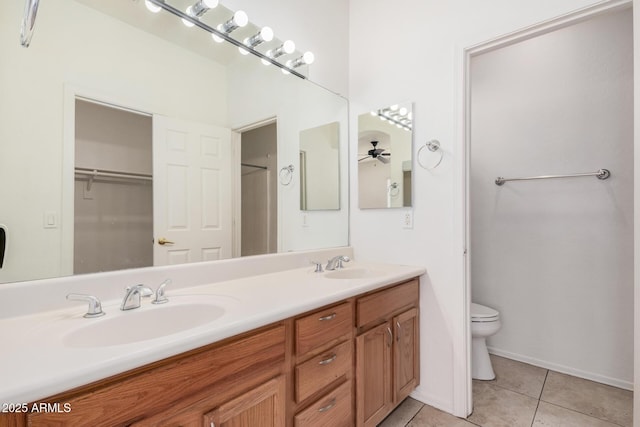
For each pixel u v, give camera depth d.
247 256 1.67
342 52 2.27
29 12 0.89
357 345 1.41
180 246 1.42
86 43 1.17
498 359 2.49
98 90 1.20
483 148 2.65
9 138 1.01
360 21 2.26
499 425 1.67
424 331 1.89
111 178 1.23
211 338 0.84
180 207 1.43
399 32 2.03
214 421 0.86
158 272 1.29
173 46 1.41
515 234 2.48
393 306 1.66
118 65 1.25
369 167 2.17
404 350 1.75
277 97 1.84
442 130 1.83
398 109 2.02
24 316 0.99
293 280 1.53
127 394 0.71
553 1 1.48
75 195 1.14
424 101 1.90
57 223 1.10
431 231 1.87
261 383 1.00
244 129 1.68
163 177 1.37
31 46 1.05
